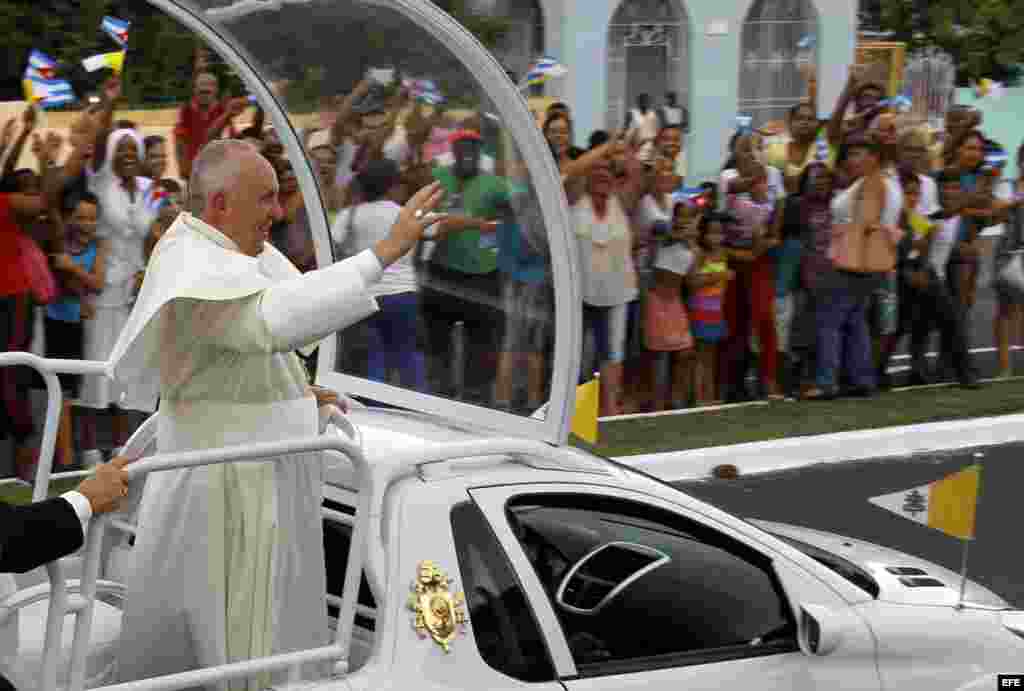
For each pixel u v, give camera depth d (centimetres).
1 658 362
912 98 1864
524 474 401
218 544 365
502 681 370
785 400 1083
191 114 913
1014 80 1933
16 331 790
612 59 1386
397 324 473
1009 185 1181
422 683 357
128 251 820
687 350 1023
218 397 368
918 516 478
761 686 412
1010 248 1193
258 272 366
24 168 808
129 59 1146
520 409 426
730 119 1452
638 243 977
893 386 1166
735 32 1437
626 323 998
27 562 306
